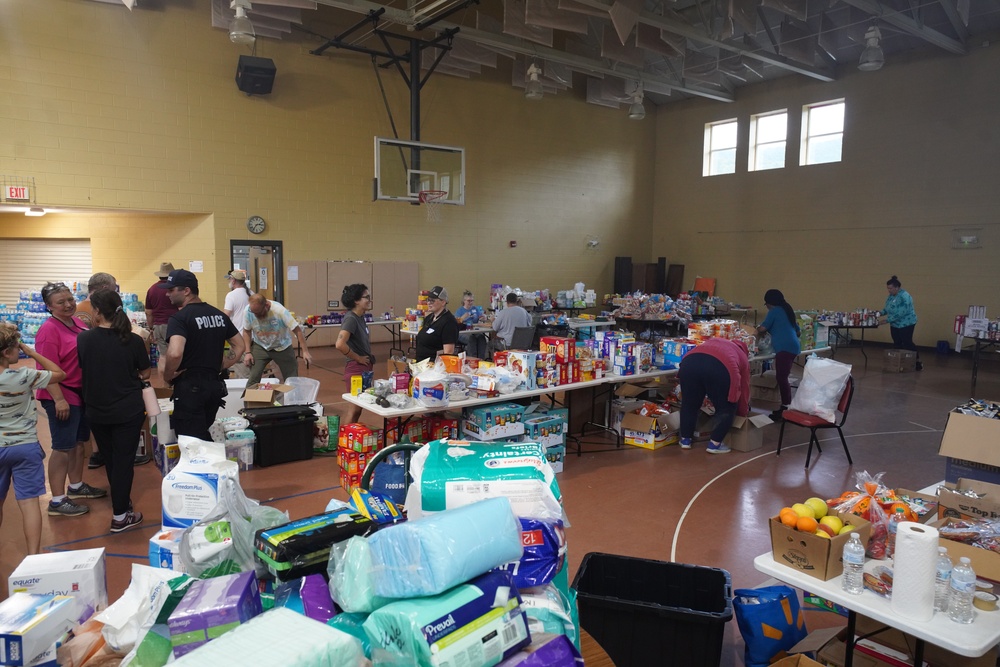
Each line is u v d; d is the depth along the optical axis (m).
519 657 1.29
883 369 10.02
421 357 5.36
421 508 1.75
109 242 10.29
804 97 13.52
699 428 6.00
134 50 9.03
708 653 2.12
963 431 2.86
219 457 2.73
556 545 1.63
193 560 1.68
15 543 3.48
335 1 8.55
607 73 12.49
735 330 6.31
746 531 3.83
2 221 10.23
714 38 10.10
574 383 5.12
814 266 13.66
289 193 10.60
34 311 9.84
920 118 11.95
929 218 11.97
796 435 6.07
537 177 13.97
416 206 12.13
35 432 3.08
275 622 1.18
